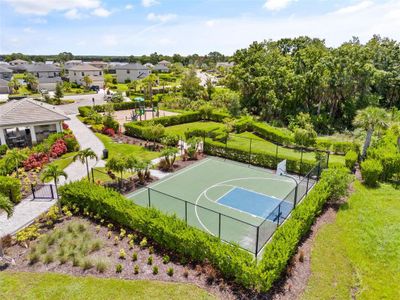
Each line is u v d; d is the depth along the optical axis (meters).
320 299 10.70
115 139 34.25
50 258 12.78
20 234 14.32
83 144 31.94
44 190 19.89
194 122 45.91
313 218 15.62
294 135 33.00
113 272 12.03
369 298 10.80
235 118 42.88
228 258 11.38
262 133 37.22
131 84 82.69
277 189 20.83
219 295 10.80
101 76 98.88
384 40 60.28
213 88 66.62
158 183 21.78
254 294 10.82
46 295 10.84
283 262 11.25
